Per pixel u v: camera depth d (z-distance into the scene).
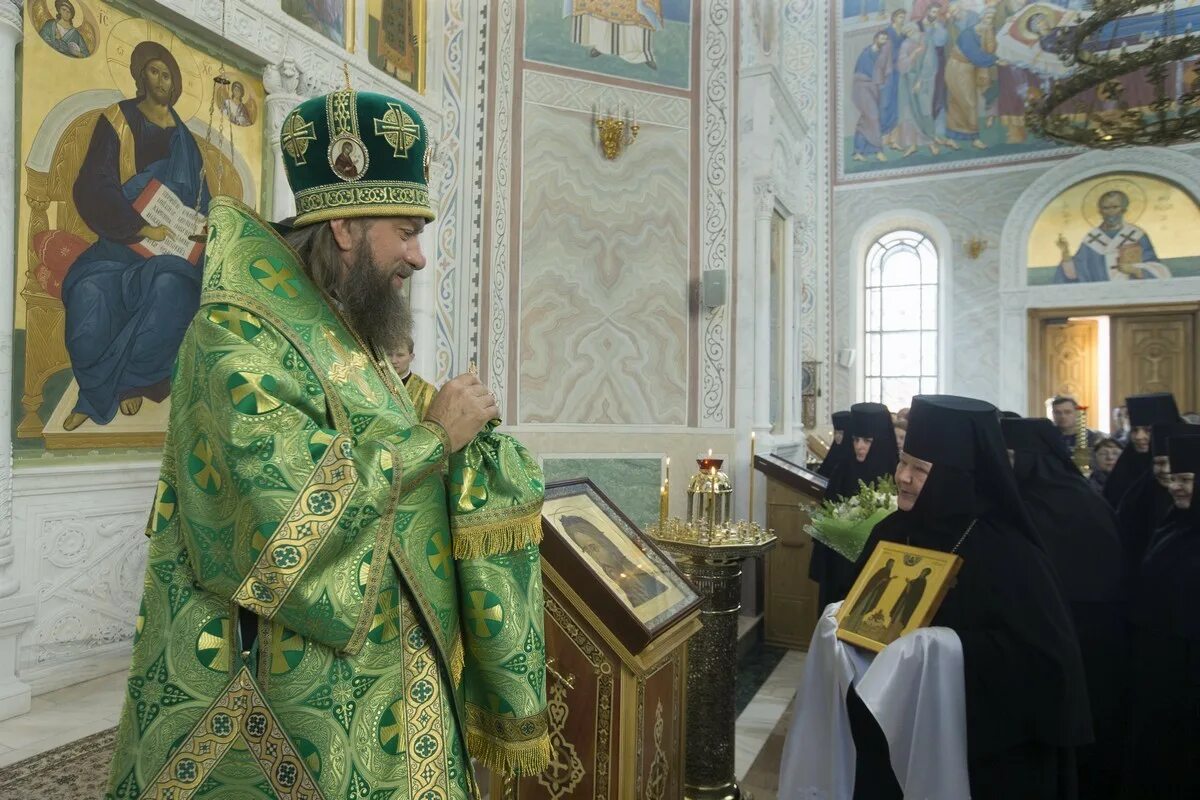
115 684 3.79
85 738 3.09
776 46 8.16
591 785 2.06
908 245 12.66
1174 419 4.36
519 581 1.40
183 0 4.22
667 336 6.80
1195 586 2.56
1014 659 1.98
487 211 6.39
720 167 6.90
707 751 2.76
